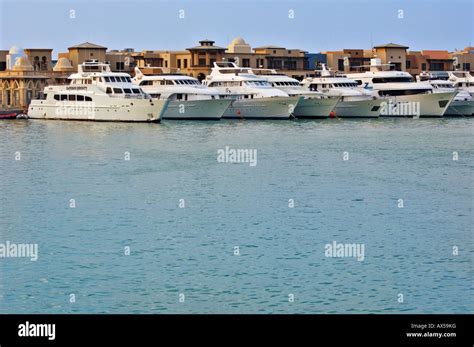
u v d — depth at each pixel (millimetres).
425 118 135625
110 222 53781
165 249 47062
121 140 98125
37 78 151500
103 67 132625
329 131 110562
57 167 76500
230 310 37625
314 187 65438
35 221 54281
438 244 47938
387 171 73188
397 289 40125
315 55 194875
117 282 41344
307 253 46094
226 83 132250
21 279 42031
